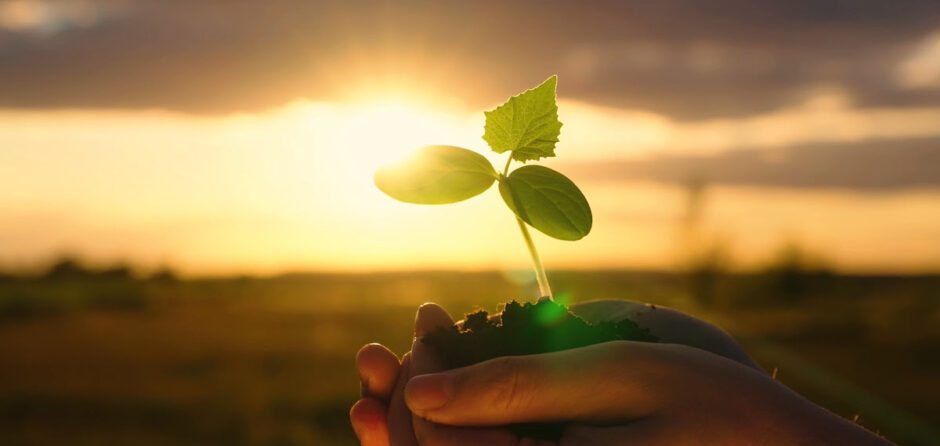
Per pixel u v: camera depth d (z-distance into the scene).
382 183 0.40
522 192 0.40
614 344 0.35
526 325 0.39
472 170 0.40
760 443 0.33
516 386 0.34
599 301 0.45
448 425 0.36
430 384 0.35
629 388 0.34
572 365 0.35
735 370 0.35
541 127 0.41
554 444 0.35
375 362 0.40
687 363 0.35
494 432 0.35
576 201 0.39
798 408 0.34
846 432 0.33
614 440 0.34
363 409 0.39
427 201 0.40
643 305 0.44
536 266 0.40
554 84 0.41
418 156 0.40
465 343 0.39
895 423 1.99
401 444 0.38
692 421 0.34
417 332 0.41
